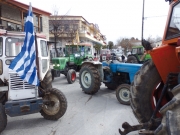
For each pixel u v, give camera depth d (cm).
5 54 346
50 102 361
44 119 370
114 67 547
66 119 369
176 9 208
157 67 217
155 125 221
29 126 337
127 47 4072
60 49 1080
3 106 298
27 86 319
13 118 377
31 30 302
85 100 511
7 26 1126
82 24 2852
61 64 827
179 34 194
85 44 995
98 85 556
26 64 300
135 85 242
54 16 1870
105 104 472
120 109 430
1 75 344
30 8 301
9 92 310
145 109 237
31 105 304
